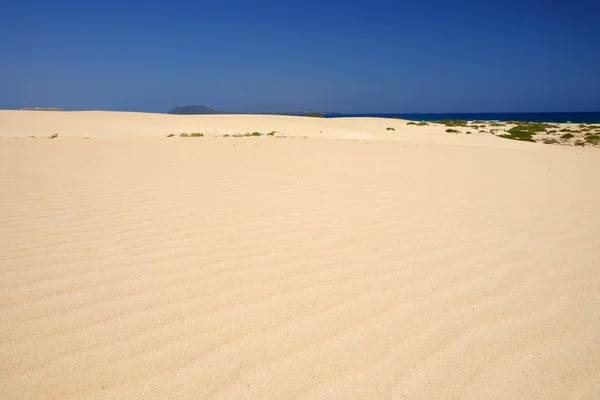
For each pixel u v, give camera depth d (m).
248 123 30.12
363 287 3.28
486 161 11.70
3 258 3.69
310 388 2.12
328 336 2.58
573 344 2.52
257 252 3.98
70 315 2.77
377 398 2.05
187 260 3.75
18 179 7.15
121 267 3.56
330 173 8.71
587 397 2.08
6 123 22.77
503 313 2.89
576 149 18.53
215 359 2.33
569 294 3.18
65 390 2.08
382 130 29.22
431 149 14.38
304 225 4.90
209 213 5.33
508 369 2.28
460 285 3.33
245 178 7.87
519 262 3.83
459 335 2.61
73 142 12.89
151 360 2.32
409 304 3.01
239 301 3.01
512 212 5.70
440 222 5.14
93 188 6.65
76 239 4.23
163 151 11.50
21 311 2.81
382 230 4.77
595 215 5.57
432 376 2.22
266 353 2.40
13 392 2.05
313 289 3.23
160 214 5.23
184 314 2.81
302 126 29.62
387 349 2.45
